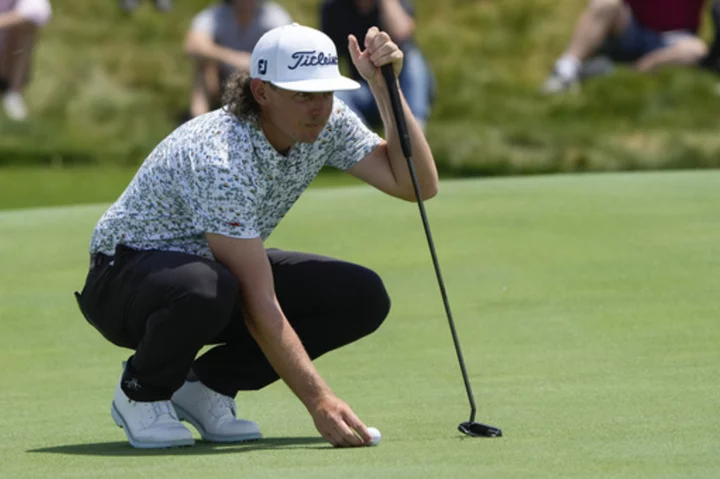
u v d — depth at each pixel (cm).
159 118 5831
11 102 5519
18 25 5444
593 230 2778
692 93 5541
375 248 2673
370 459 1245
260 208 1384
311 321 1477
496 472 1159
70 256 2766
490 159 5009
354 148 1461
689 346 1817
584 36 5781
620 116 5506
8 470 1261
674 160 4950
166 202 1367
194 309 1324
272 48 1302
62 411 1609
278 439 1423
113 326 1406
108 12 6562
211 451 1352
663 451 1232
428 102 4659
